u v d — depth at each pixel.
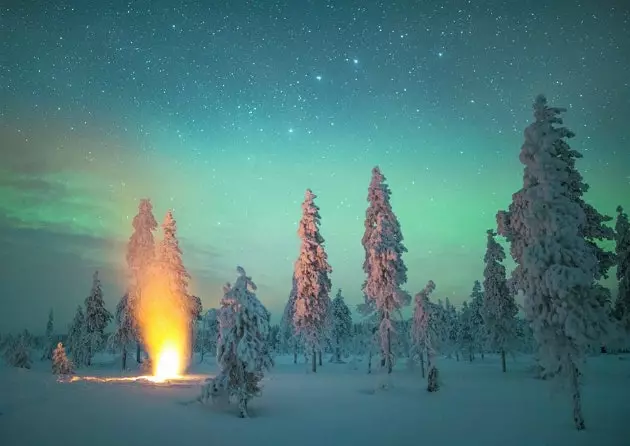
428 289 31.95
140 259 41.50
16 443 12.37
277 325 86.81
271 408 19.62
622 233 35.19
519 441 14.06
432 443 13.80
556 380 16.50
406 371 37.84
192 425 15.40
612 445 13.55
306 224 40.38
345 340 54.94
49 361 63.94
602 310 16.14
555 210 17.09
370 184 38.16
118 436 13.44
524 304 17.22
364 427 16.00
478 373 37.78
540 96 18.28
